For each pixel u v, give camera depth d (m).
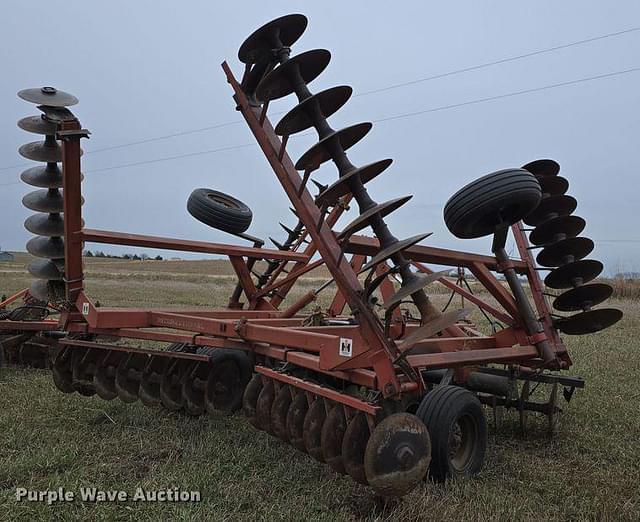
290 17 3.69
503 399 5.24
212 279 42.56
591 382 7.16
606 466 4.28
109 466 3.92
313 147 3.33
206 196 6.59
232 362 5.14
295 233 6.94
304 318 5.71
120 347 5.06
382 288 5.72
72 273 5.07
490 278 4.89
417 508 3.29
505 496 3.62
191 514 3.17
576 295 5.10
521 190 3.92
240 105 4.12
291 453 4.25
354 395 3.43
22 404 5.42
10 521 3.05
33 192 5.43
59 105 4.86
